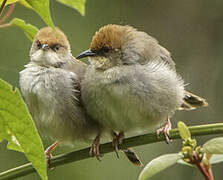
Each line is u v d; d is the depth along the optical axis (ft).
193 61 53.52
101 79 32.83
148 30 55.06
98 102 32.96
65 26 52.80
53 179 45.32
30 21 53.36
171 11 56.03
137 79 32.45
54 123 35.40
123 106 32.45
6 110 18.43
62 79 35.53
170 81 33.30
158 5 55.83
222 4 55.26
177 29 55.21
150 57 34.09
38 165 18.47
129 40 33.96
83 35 52.95
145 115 32.86
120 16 54.85
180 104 34.83
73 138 36.47
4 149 45.85
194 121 50.21
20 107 18.40
